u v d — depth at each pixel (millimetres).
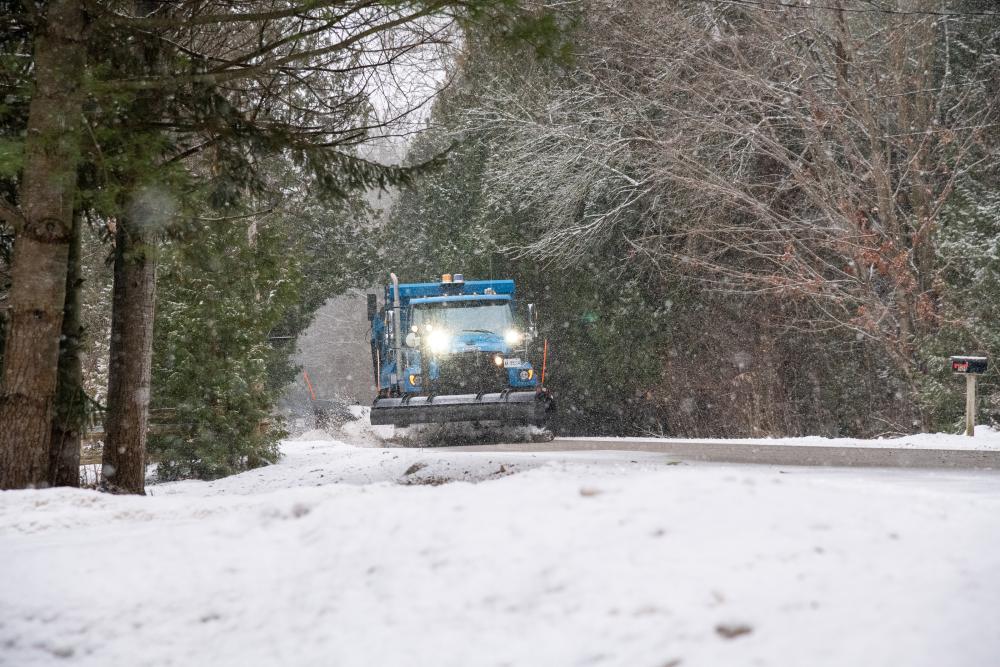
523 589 5914
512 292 49781
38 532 12094
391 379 48500
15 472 20734
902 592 5074
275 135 23062
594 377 65500
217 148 25000
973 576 5238
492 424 46219
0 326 23203
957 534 6137
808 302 55594
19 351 21031
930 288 47750
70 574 7887
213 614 6777
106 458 26125
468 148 69812
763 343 57000
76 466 24203
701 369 59188
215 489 30719
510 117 58125
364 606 6211
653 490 7336
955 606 4809
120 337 26391
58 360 23531
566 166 58688
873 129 48594
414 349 46406
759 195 57062
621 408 66625
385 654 5457
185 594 7230
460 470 26188
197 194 22312
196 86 21906
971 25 54969
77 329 24453
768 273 56531
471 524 7121
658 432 65375
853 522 6438
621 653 4910
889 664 4293
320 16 19484
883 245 46438
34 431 20984
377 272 84250
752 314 57969
